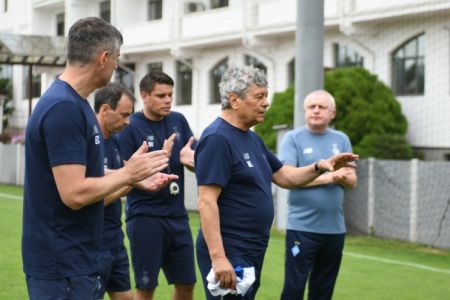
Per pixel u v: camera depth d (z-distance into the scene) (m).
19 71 42.44
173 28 30.02
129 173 4.14
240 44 27.73
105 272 6.22
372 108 19.33
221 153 5.11
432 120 20.44
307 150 7.03
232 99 5.20
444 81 20.09
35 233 4.22
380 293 9.34
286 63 25.50
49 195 4.19
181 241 6.94
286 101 18.88
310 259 6.89
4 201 20.83
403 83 21.50
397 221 14.07
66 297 4.22
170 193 6.85
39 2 39.72
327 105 7.04
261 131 19.19
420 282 10.08
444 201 13.16
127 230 6.97
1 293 8.92
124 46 32.72
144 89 6.89
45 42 27.61
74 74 4.24
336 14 22.36
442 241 13.18
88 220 4.29
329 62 23.86
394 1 20.58
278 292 9.27
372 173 14.53
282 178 5.75
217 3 29.86
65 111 4.10
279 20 24.55
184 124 7.19
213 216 5.06
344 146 7.18
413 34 21.00
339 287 9.66
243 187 5.22
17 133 37.12
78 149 4.12
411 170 13.77
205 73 29.72
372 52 22.23
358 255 12.26
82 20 4.27
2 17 44.91
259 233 5.28
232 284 5.04
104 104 6.37
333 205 6.88
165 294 9.08
